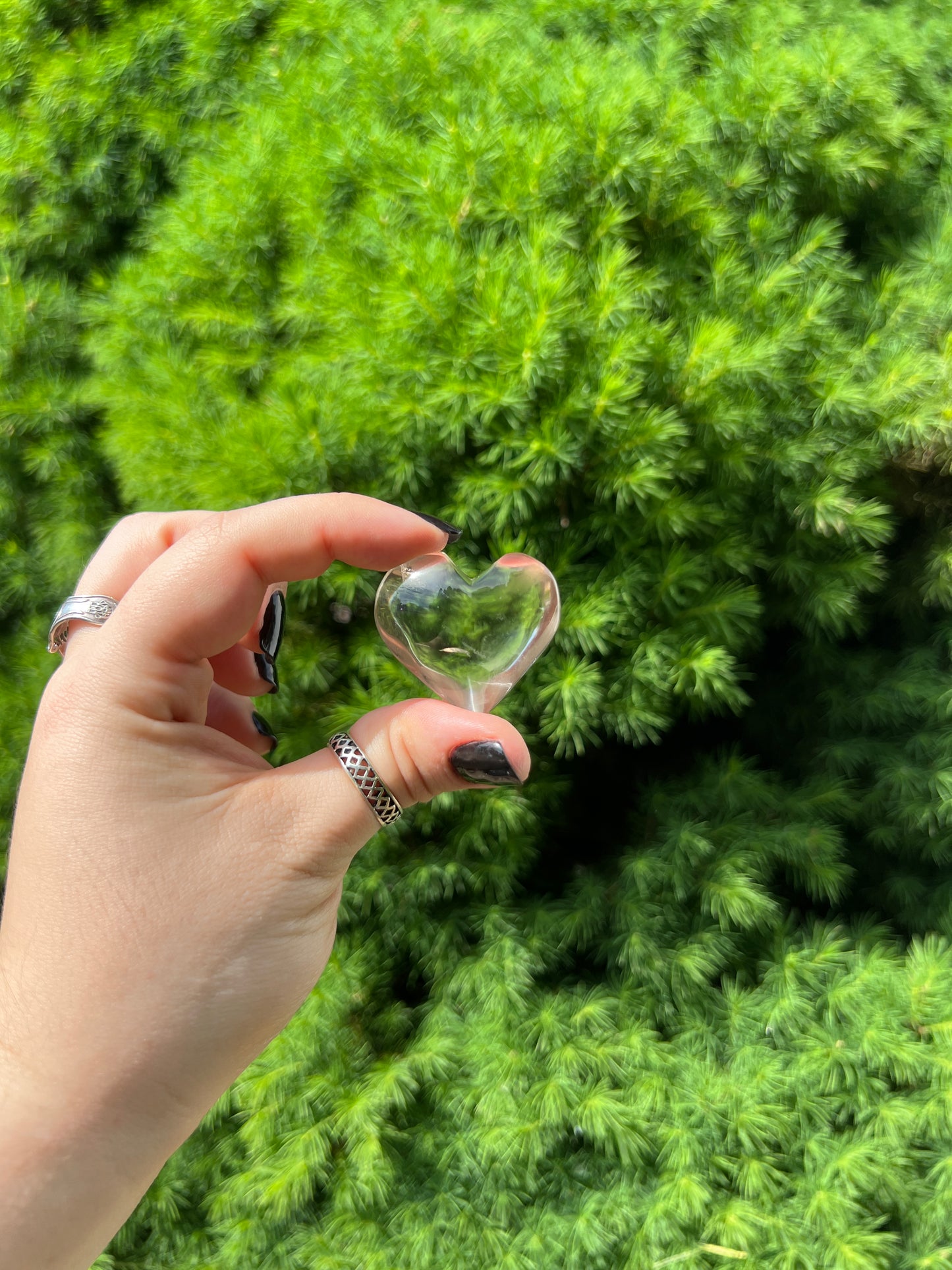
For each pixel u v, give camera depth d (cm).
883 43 32
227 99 35
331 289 28
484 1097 27
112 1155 16
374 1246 26
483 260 26
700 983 28
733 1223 25
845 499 28
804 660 33
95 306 32
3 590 33
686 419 27
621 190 28
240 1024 17
